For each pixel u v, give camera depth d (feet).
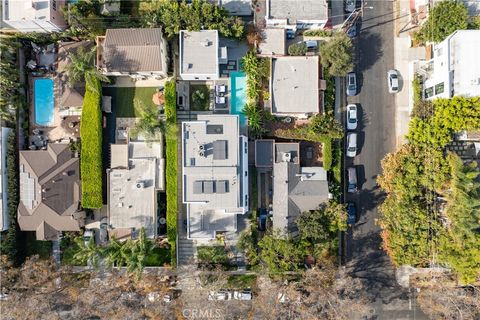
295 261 158.51
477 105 145.18
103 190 167.84
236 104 168.76
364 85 171.42
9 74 163.63
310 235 156.35
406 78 171.63
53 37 167.02
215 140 150.61
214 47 156.56
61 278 163.84
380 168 171.83
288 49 164.04
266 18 158.30
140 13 167.73
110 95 170.50
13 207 167.94
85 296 157.69
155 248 170.50
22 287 155.84
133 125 170.30
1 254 164.04
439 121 150.71
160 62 155.74
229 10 167.73
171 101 163.12
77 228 165.58
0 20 160.56
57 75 171.12
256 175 169.89
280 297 156.46
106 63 155.94
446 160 151.74
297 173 164.86
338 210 158.10
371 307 172.04
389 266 171.42
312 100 160.25
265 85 167.73
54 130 172.24
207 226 162.30
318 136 164.86
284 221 163.22
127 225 163.12
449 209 149.18
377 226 171.94
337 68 157.89
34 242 172.14
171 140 161.99
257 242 169.78
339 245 172.24
